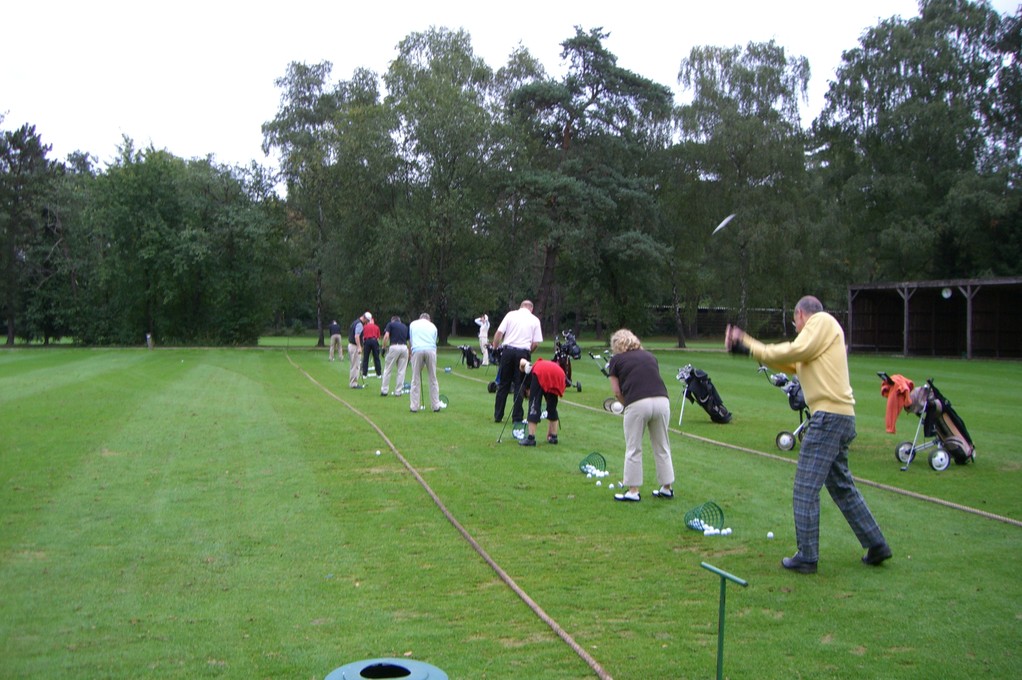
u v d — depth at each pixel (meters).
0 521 7.38
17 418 13.84
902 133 48.19
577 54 45.66
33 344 53.06
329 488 8.82
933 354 44.28
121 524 7.33
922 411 10.24
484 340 27.22
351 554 6.53
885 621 5.13
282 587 5.76
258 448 11.19
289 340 59.03
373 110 44.66
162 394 18.20
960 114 46.88
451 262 45.72
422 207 43.66
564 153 45.84
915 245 45.50
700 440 12.38
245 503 8.12
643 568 6.21
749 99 46.75
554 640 4.84
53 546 6.67
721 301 51.16
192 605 5.40
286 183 52.59
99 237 51.19
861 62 50.41
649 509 8.00
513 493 8.63
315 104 53.72
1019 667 4.46
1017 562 6.34
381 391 18.52
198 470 9.67
